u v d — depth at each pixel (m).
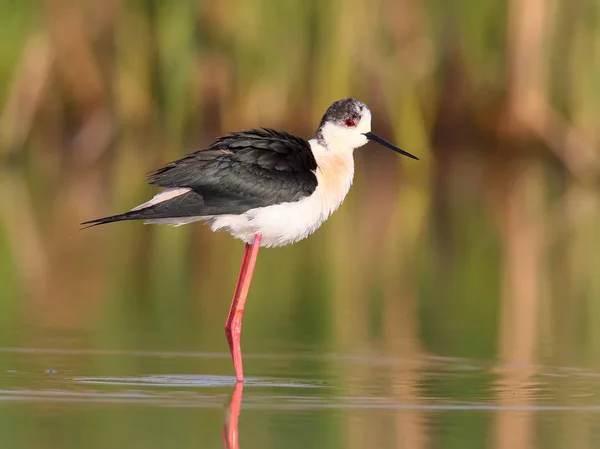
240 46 22.72
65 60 24.33
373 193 22.56
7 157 24.36
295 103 23.06
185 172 10.12
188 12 22.69
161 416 8.35
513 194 22.70
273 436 7.85
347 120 10.90
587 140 23.25
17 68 23.75
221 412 8.52
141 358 10.46
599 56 22.78
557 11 23.33
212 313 12.78
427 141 23.97
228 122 23.11
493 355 10.91
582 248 17.64
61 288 14.12
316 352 10.97
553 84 23.75
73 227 18.58
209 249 17.64
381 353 10.95
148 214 9.90
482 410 8.73
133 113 24.00
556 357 10.86
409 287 14.60
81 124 24.69
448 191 23.05
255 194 10.18
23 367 9.95
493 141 24.27
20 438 7.67
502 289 14.49
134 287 14.30
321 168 10.69
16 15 23.61
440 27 23.62
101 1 24.00
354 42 22.59
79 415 8.32
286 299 13.74
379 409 8.72
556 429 8.17
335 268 15.97
